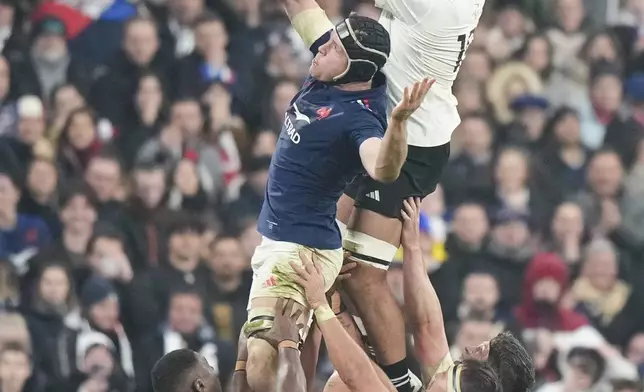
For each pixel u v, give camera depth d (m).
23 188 34.00
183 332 32.56
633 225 39.19
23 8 39.34
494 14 44.75
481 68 41.62
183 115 37.28
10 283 31.66
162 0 41.19
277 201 18.56
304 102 18.41
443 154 19.80
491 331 33.66
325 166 18.27
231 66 40.22
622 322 36.34
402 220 19.89
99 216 34.28
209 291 33.59
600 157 39.50
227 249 33.69
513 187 38.69
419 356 21.61
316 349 20.03
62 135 36.00
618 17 47.44
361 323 20.34
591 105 42.81
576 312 36.12
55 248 32.84
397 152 16.86
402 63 19.34
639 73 44.00
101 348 31.39
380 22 19.64
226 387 31.25
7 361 30.17
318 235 18.53
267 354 18.31
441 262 35.59
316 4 18.75
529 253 36.50
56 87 36.94
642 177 39.72
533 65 42.69
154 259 33.94
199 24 39.78
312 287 18.42
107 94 38.03
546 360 34.00
